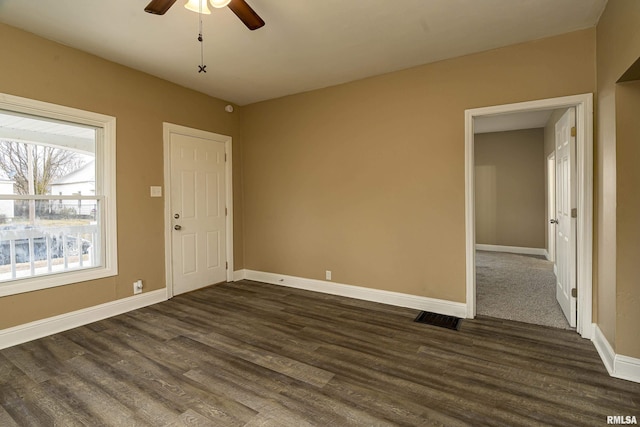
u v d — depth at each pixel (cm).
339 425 172
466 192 321
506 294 396
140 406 189
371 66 345
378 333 289
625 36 195
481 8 243
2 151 271
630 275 211
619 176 214
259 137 466
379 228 373
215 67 347
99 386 209
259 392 201
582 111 270
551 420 174
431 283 343
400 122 356
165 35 281
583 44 270
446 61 328
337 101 397
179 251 404
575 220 288
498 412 181
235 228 477
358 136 383
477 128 683
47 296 290
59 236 304
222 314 339
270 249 463
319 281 420
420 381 212
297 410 184
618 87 214
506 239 712
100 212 331
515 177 701
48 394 201
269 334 288
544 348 256
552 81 282
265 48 304
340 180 398
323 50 309
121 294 343
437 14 250
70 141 310
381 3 236
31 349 260
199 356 248
